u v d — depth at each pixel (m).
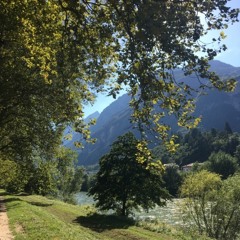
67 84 12.15
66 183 70.88
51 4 10.65
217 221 36.06
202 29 7.28
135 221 34.06
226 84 7.61
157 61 7.88
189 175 40.19
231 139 177.00
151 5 7.07
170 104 8.25
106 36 9.38
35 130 26.30
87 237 20.19
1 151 29.59
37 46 11.99
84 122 14.53
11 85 21.31
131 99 8.83
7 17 12.30
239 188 35.69
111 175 37.91
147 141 9.45
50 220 22.64
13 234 17.91
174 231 31.59
